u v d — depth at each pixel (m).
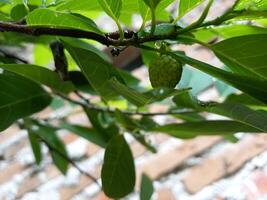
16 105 0.61
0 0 0.52
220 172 1.14
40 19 0.45
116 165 0.62
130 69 1.33
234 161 1.13
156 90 0.44
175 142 1.25
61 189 1.33
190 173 1.17
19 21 0.52
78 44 0.66
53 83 0.61
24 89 0.62
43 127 0.90
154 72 0.46
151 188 0.80
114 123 0.75
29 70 0.57
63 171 0.92
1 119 0.59
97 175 1.31
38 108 0.64
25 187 1.39
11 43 0.83
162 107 1.27
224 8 1.21
